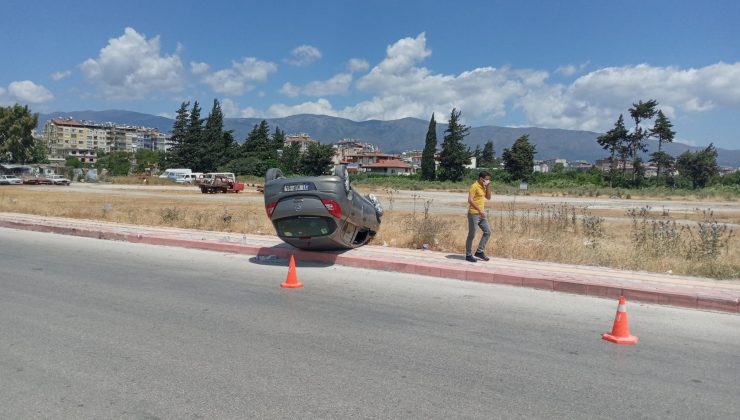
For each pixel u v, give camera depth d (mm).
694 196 58125
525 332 6152
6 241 13984
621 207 37062
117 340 5617
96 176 88562
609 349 5586
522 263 10250
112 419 3854
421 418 3895
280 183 9969
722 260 10516
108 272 9641
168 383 4484
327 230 9898
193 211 24547
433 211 29031
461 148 96750
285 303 7371
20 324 6172
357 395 4285
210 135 109812
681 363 5203
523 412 4031
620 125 87562
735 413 4109
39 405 4074
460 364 5031
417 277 9445
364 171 143000
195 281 8875
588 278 8742
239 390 4359
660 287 8125
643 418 3994
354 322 6430
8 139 91938
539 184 86625
